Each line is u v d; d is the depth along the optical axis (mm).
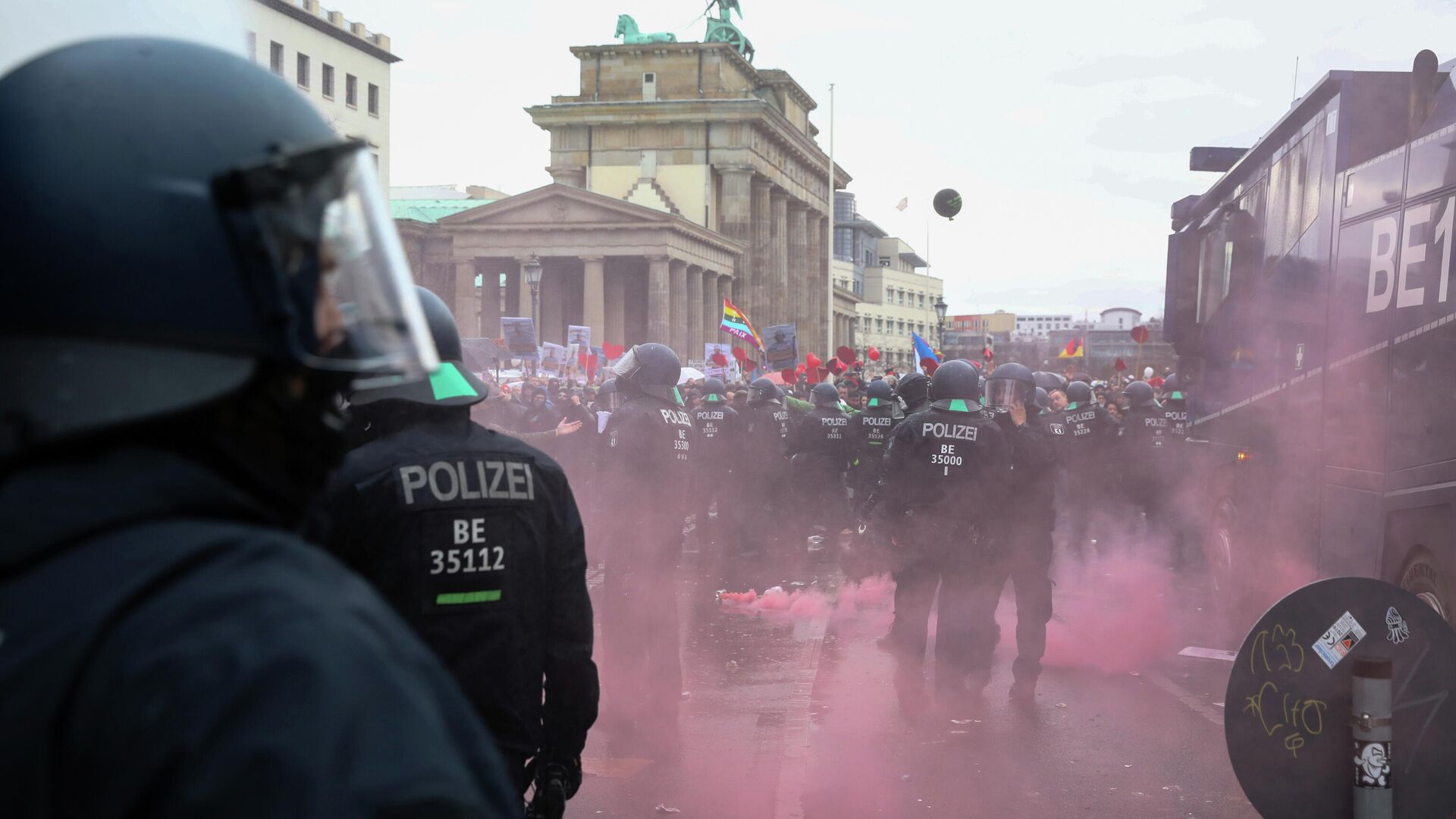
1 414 1032
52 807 927
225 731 907
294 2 57656
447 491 3238
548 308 79188
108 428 1036
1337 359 7496
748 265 87938
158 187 1069
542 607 3418
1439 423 5812
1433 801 4340
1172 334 13000
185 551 1000
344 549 3186
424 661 1086
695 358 79062
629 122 87500
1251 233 10125
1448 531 5672
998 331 147125
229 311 1080
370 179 1270
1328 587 4371
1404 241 6426
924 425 7500
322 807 900
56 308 1032
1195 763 6547
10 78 1138
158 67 1137
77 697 936
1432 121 6133
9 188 1054
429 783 958
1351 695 4367
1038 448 7715
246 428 1135
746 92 94625
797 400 18344
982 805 5812
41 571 995
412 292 1317
